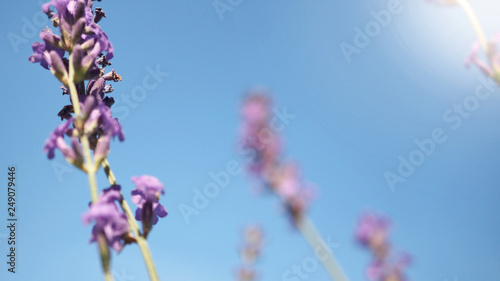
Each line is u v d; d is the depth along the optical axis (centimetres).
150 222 28
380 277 17
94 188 28
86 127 28
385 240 17
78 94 30
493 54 25
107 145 28
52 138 28
